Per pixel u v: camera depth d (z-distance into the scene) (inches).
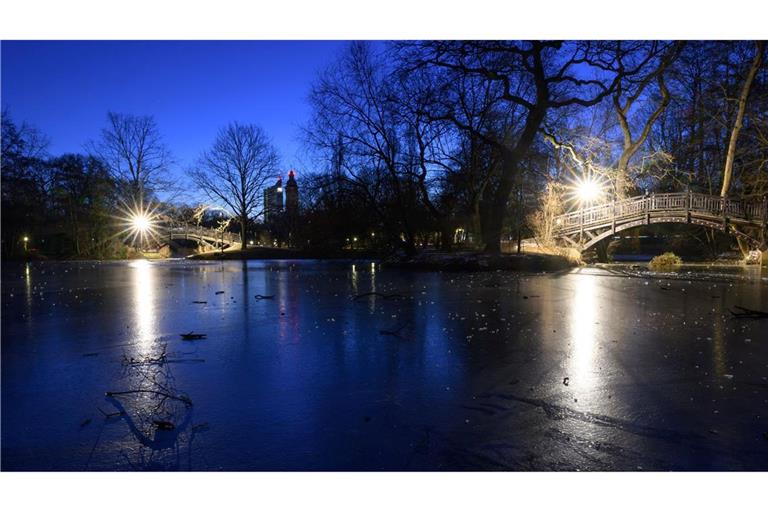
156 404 151.8
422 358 211.2
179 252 2620.6
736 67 1256.2
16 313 364.2
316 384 172.7
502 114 1093.8
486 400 153.4
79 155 2070.6
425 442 121.4
